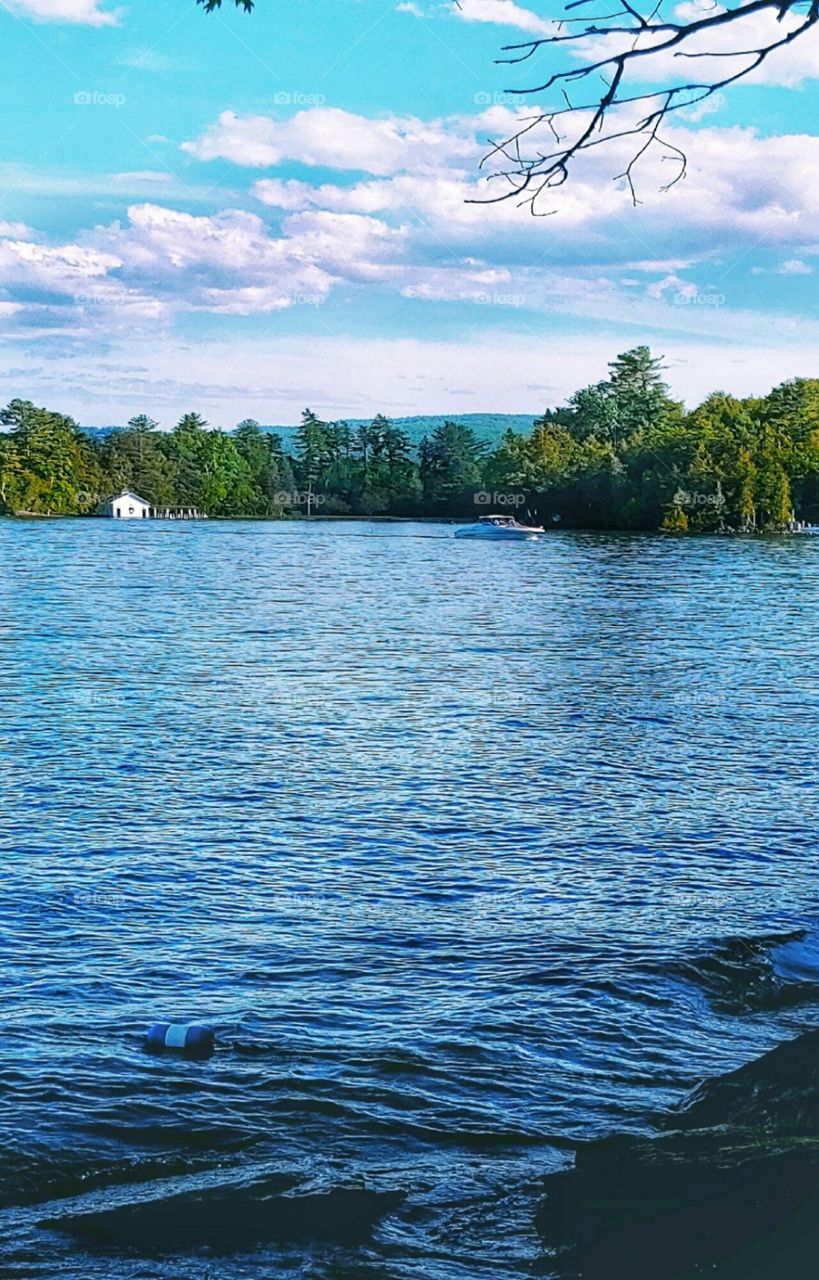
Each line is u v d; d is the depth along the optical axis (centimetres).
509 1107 1280
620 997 1543
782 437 16338
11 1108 1258
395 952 1683
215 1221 1073
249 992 1552
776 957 1670
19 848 2109
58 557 11706
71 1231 1060
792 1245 943
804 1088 1157
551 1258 1002
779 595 7588
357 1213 1081
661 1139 1116
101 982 1573
